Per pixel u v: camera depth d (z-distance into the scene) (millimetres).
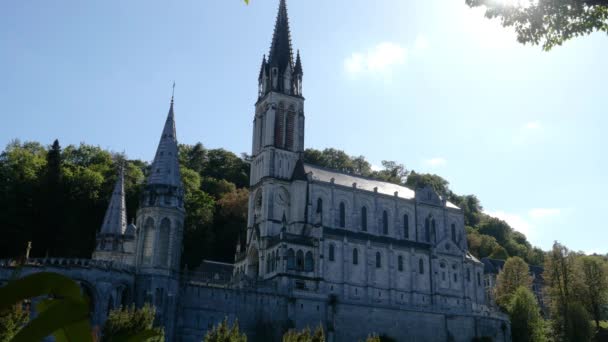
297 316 104688
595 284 139500
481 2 32719
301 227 119562
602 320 157500
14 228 123312
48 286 6383
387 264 121000
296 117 132000
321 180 125500
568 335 124438
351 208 125125
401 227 129125
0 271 81125
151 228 96562
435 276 124250
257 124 134375
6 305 6145
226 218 163750
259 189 127125
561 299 135125
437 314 117688
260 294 103062
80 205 136875
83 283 86688
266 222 119688
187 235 148750
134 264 96250
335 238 116812
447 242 129000
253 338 99750
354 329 108750
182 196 101312
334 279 114125
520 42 33312
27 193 128000
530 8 32250
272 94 130500
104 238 112188
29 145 168375
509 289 160375
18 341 6156
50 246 126000
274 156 126250
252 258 122062
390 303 114500
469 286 127812
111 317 65125
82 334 6707
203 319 96625
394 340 111312
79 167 152750
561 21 32281
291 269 109938
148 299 91688
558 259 139125
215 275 103062
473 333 119250
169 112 106562
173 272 95750
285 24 140125
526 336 125000
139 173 163375
